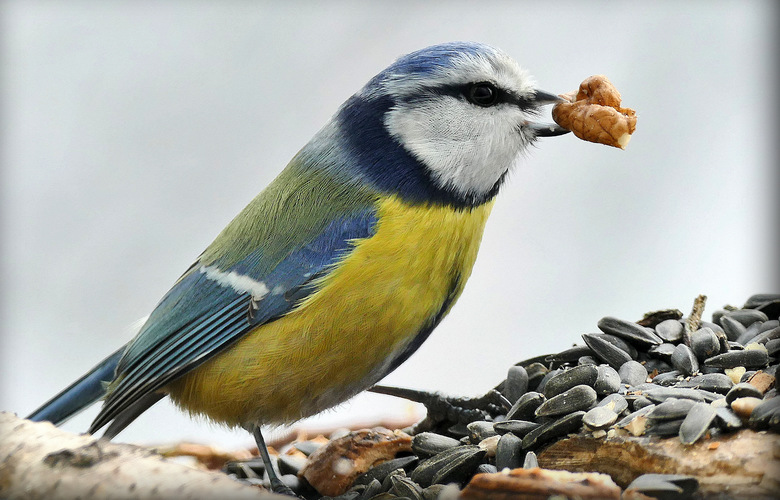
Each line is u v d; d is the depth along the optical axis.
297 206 2.09
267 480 2.09
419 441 2.08
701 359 2.08
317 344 2.08
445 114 2.08
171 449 2.11
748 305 2.10
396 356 2.08
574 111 2.09
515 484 2.04
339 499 2.08
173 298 2.09
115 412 2.09
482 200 2.09
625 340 2.09
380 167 2.08
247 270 2.08
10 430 2.04
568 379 2.07
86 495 2.03
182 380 2.09
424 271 2.08
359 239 2.08
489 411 2.10
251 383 2.08
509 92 2.09
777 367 2.05
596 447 2.06
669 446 2.05
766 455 2.04
